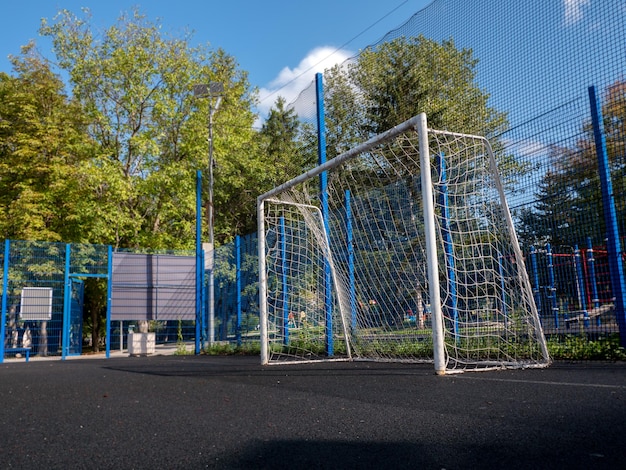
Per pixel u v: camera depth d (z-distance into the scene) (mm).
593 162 5316
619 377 3844
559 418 2330
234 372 5902
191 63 20594
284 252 9172
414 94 7742
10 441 2391
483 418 2424
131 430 2531
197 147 20094
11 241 12914
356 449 1966
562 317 6223
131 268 13328
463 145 5559
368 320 7164
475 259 5633
